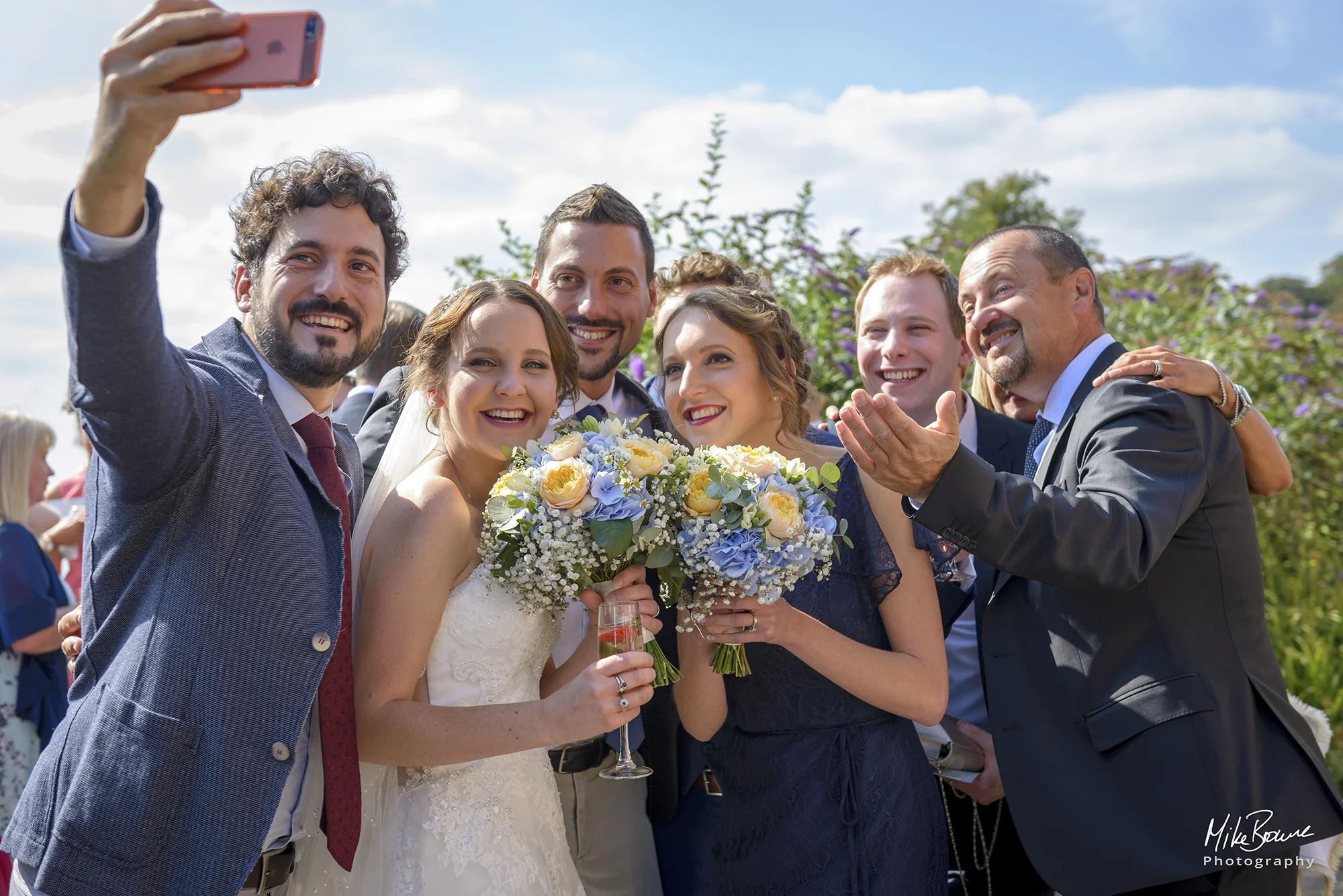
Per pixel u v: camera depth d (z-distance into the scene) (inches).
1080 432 112.3
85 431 77.9
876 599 110.3
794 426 118.7
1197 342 291.4
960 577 124.7
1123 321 285.7
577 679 90.0
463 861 93.6
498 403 102.9
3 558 175.6
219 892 78.2
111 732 81.2
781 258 227.8
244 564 83.5
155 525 84.6
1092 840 103.2
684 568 99.8
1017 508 94.7
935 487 94.6
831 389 220.2
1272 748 105.0
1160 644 105.3
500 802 96.6
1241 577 108.3
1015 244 130.6
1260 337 302.2
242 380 91.7
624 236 145.4
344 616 91.4
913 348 159.3
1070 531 95.3
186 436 80.5
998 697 113.1
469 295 105.0
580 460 98.7
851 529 110.9
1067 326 128.6
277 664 82.4
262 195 97.0
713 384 114.6
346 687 90.2
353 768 89.0
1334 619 265.4
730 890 110.7
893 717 111.0
